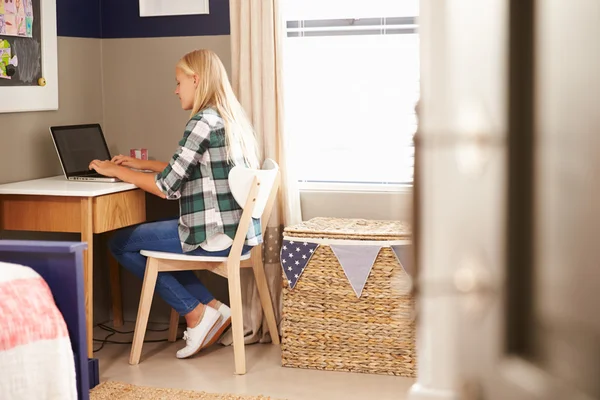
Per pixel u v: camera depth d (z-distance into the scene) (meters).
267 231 3.56
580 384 0.22
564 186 0.23
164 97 3.87
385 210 3.59
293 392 2.87
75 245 2.17
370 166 3.64
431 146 0.26
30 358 1.94
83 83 3.82
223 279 3.84
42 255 2.19
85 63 3.84
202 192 3.13
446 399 0.25
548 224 0.23
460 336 0.25
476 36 0.25
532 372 0.23
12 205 3.14
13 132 3.39
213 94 3.23
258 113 3.54
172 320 3.60
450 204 0.25
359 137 3.64
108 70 3.95
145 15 3.85
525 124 0.24
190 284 3.39
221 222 3.12
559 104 0.23
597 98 0.23
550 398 0.22
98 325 3.92
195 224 3.13
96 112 3.92
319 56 3.64
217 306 3.39
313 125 3.69
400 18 3.51
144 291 3.21
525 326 0.23
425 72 0.26
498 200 0.24
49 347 1.99
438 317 0.26
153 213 3.91
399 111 3.56
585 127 0.23
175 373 3.11
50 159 3.62
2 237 3.33
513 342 0.24
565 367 0.23
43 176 3.58
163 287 3.24
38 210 3.10
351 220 3.48
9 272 2.02
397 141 3.58
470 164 0.25
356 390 2.90
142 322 3.23
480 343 0.24
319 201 3.67
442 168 0.25
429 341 0.26
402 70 3.54
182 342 3.61
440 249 0.26
